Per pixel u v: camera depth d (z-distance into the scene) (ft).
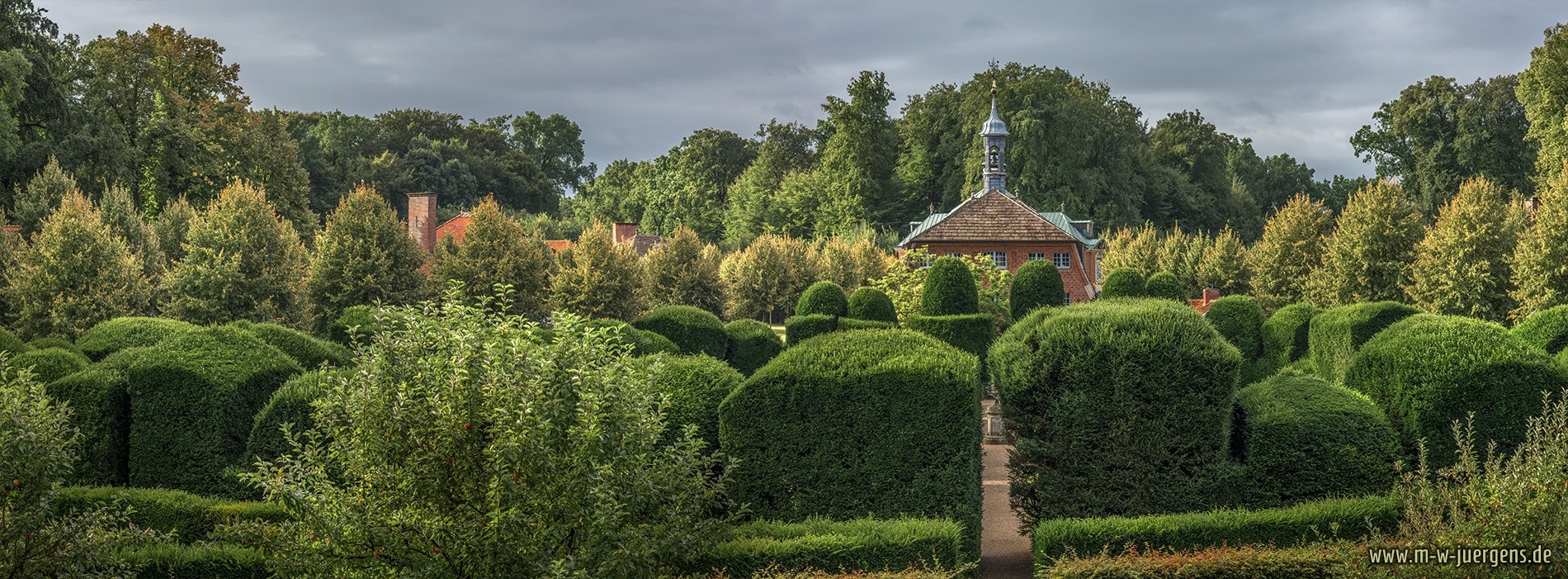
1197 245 191.83
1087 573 33.14
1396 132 269.44
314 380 45.80
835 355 40.88
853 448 39.58
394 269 123.75
